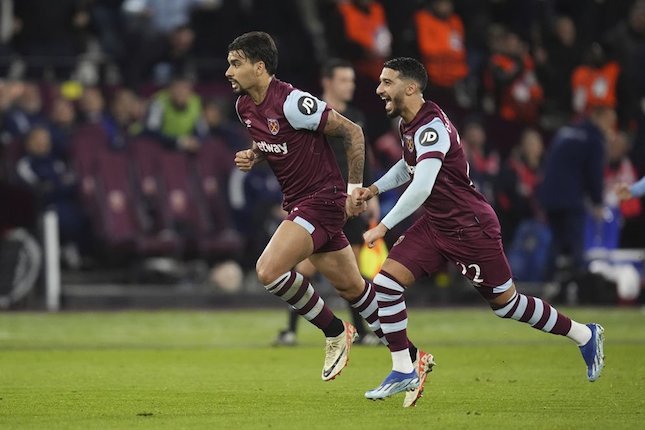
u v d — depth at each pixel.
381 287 28.41
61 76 68.62
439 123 28.03
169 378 34.31
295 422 25.50
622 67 74.44
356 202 28.69
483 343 45.53
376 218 42.41
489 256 28.75
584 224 63.41
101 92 67.19
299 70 72.00
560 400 29.34
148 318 56.28
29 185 60.75
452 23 70.94
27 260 60.66
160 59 69.38
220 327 52.28
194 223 64.69
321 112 29.23
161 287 63.56
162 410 27.59
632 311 60.75
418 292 66.44
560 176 62.53
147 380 33.78
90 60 68.69
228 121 70.06
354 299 30.91
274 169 30.28
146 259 64.25
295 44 72.38
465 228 28.56
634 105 73.00
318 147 29.84
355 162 29.64
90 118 63.75
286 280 29.48
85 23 68.69
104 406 28.28
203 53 73.62
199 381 33.59
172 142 64.88
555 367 37.12
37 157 61.28
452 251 28.77
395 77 28.09
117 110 65.00
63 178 62.16
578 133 62.31
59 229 62.00
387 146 61.50
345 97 42.38
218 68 72.38
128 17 69.25
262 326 52.94
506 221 67.00
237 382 33.38
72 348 43.12
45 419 26.05
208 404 28.67
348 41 68.06
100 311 59.75
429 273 28.89
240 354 41.25
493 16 78.94
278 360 39.41
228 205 65.81
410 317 57.59
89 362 38.56
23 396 30.17
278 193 66.06
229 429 24.50
